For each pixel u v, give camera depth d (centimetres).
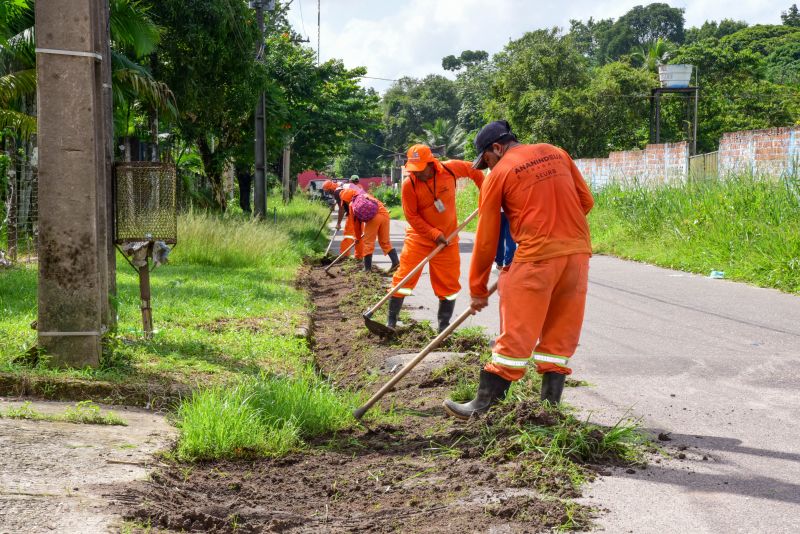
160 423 515
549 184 485
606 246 1948
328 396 566
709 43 5556
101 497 353
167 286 1143
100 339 628
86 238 612
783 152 1655
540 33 5291
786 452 463
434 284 861
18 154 1778
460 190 4353
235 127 2697
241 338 802
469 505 378
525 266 486
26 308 882
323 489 421
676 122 5084
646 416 546
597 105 4872
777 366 700
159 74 2114
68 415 497
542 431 449
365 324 917
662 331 880
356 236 1546
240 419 484
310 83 3144
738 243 1479
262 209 2411
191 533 338
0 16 1535
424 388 655
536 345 529
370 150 11156
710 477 419
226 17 2092
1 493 343
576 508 367
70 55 603
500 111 5378
